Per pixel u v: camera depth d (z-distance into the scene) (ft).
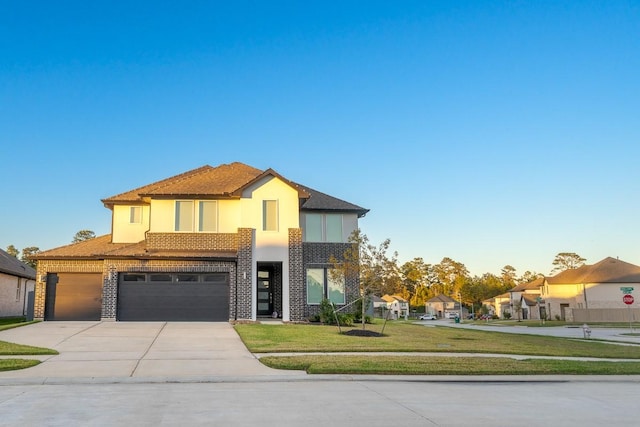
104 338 60.90
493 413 28.86
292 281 86.48
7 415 27.02
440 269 414.82
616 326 149.48
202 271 83.61
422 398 33.09
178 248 86.89
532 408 30.58
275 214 88.22
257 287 94.12
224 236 88.43
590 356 58.75
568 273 218.38
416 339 67.92
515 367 45.85
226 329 71.31
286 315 85.51
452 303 349.20
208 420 26.27
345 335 67.87
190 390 35.22
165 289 82.79
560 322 186.29
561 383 41.27
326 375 41.04
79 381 37.83
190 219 88.63
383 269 69.62
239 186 92.07
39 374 40.14
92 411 28.14
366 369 42.39
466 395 34.60
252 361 47.29
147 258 82.02
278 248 87.10
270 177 88.99
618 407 31.50
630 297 113.50
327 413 28.17
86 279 83.56
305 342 59.26
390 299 340.59
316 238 94.38
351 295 90.89
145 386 36.68
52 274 83.15
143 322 79.36
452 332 88.33
